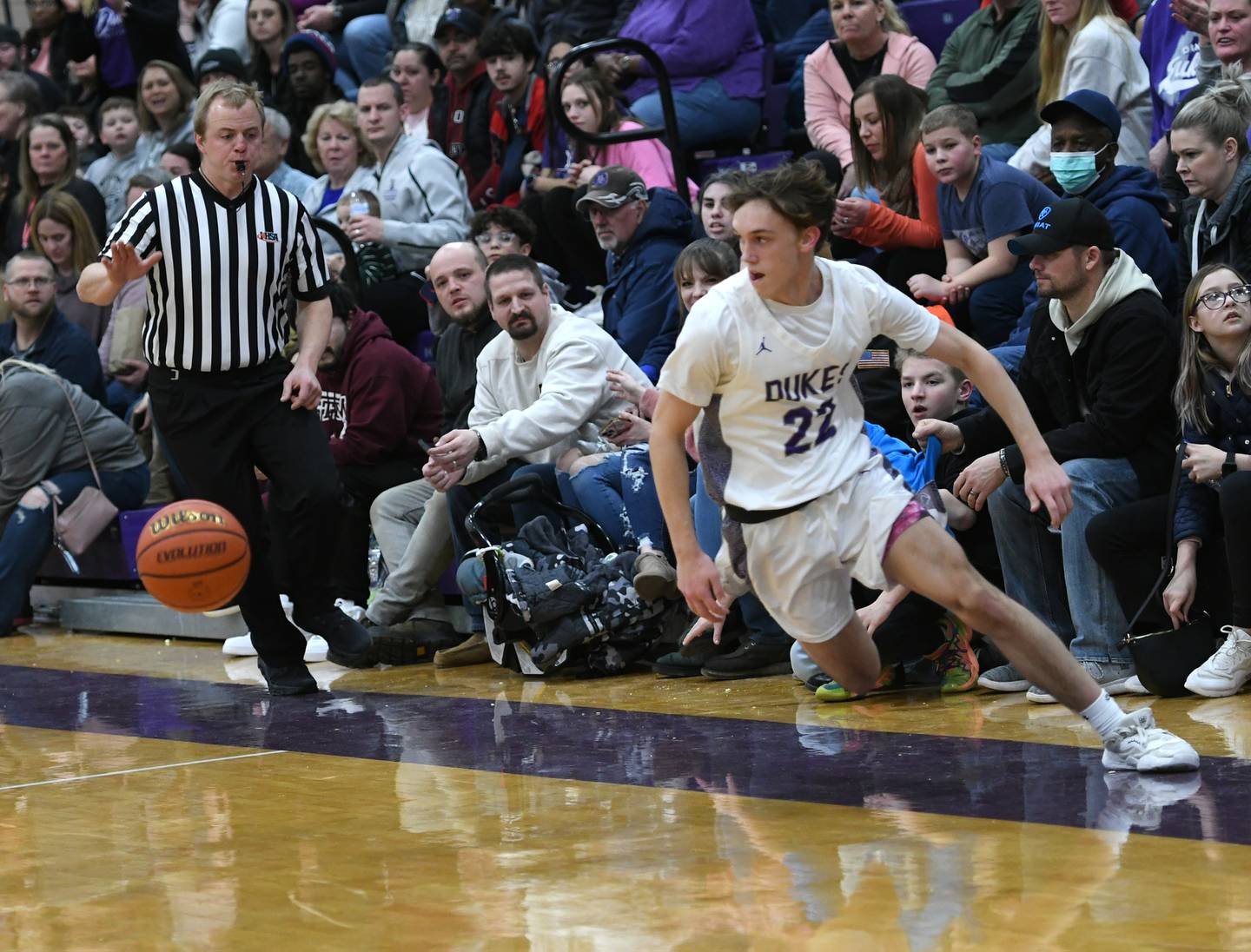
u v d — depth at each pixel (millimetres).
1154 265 10375
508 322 11180
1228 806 6488
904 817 6566
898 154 12578
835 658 7168
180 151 16469
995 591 6840
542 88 15156
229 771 8086
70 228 15773
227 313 9586
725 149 15539
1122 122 12461
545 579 10586
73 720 9742
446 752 8391
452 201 14914
